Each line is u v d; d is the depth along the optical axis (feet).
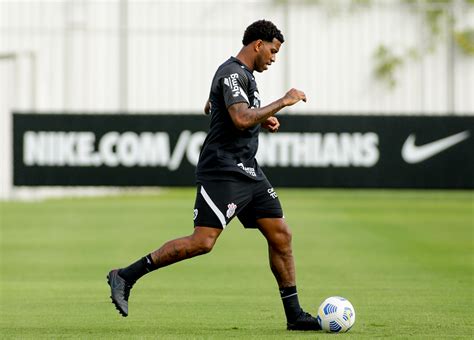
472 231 228.02
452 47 318.45
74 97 321.73
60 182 274.36
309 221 249.14
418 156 272.31
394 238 213.66
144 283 147.95
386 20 318.65
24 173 274.77
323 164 271.69
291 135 271.69
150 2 322.75
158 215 266.36
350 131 271.69
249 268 167.53
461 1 329.11
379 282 147.13
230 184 95.25
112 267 171.73
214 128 95.86
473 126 271.69
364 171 272.10
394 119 271.69
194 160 273.54
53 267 171.53
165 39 322.55
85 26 321.52
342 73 318.65
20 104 317.22
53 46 321.52
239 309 118.01
